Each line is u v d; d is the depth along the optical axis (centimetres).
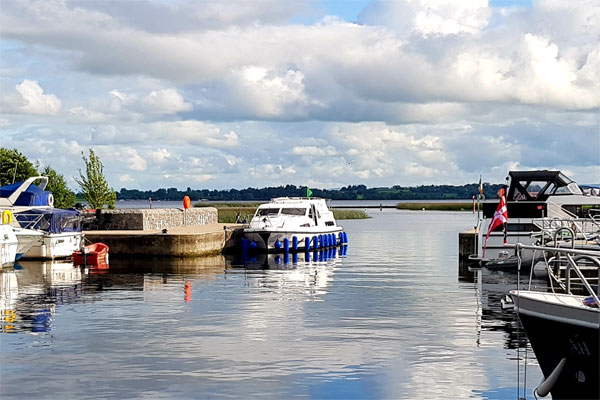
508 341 1784
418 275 3238
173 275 3212
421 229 7912
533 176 3641
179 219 5372
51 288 2736
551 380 1311
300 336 1838
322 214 5041
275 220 4600
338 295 2570
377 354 1652
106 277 3114
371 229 7944
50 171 6294
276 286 2828
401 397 1353
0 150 6159
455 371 1517
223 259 4081
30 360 1597
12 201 4034
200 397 1344
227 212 7325
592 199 3503
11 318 2086
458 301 2422
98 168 6400
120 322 2025
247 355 1641
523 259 3328
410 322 2028
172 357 1622
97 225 4656
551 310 1289
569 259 1359
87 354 1648
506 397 1360
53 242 3772
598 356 1233
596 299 1280
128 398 1338
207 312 2192
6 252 3403
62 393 1366
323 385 1420
